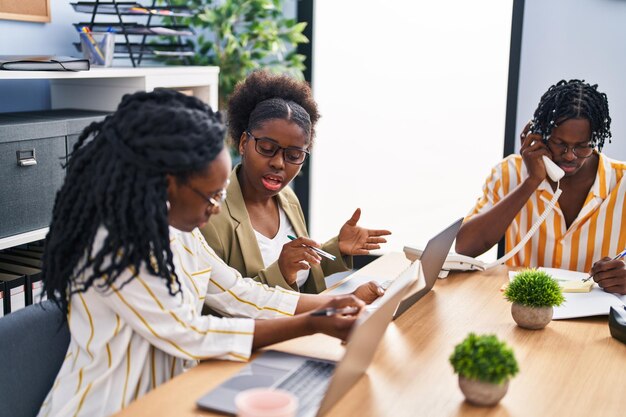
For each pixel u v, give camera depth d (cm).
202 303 151
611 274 186
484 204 236
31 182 229
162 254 126
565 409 122
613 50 332
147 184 122
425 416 118
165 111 123
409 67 387
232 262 190
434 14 376
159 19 346
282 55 403
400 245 407
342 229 208
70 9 292
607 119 211
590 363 143
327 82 406
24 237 228
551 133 211
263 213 204
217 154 127
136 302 127
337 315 139
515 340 155
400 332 159
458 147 386
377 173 405
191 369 133
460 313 173
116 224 123
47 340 142
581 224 220
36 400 139
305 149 197
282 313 162
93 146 128
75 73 240
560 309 173
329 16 398
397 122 396
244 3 359
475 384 120
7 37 264
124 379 131
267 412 92
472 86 376
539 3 341
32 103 281
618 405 125
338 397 120
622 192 216
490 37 367
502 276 207
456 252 223
